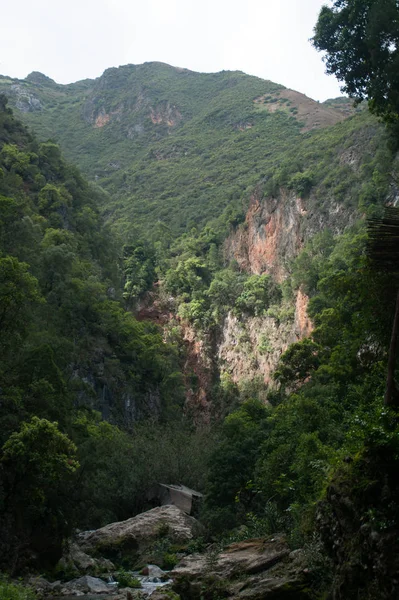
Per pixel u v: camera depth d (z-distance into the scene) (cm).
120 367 7606
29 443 2586
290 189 10906
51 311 6138
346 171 10019
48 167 9675
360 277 2080
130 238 13212
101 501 4419
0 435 2828
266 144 18812
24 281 3303
